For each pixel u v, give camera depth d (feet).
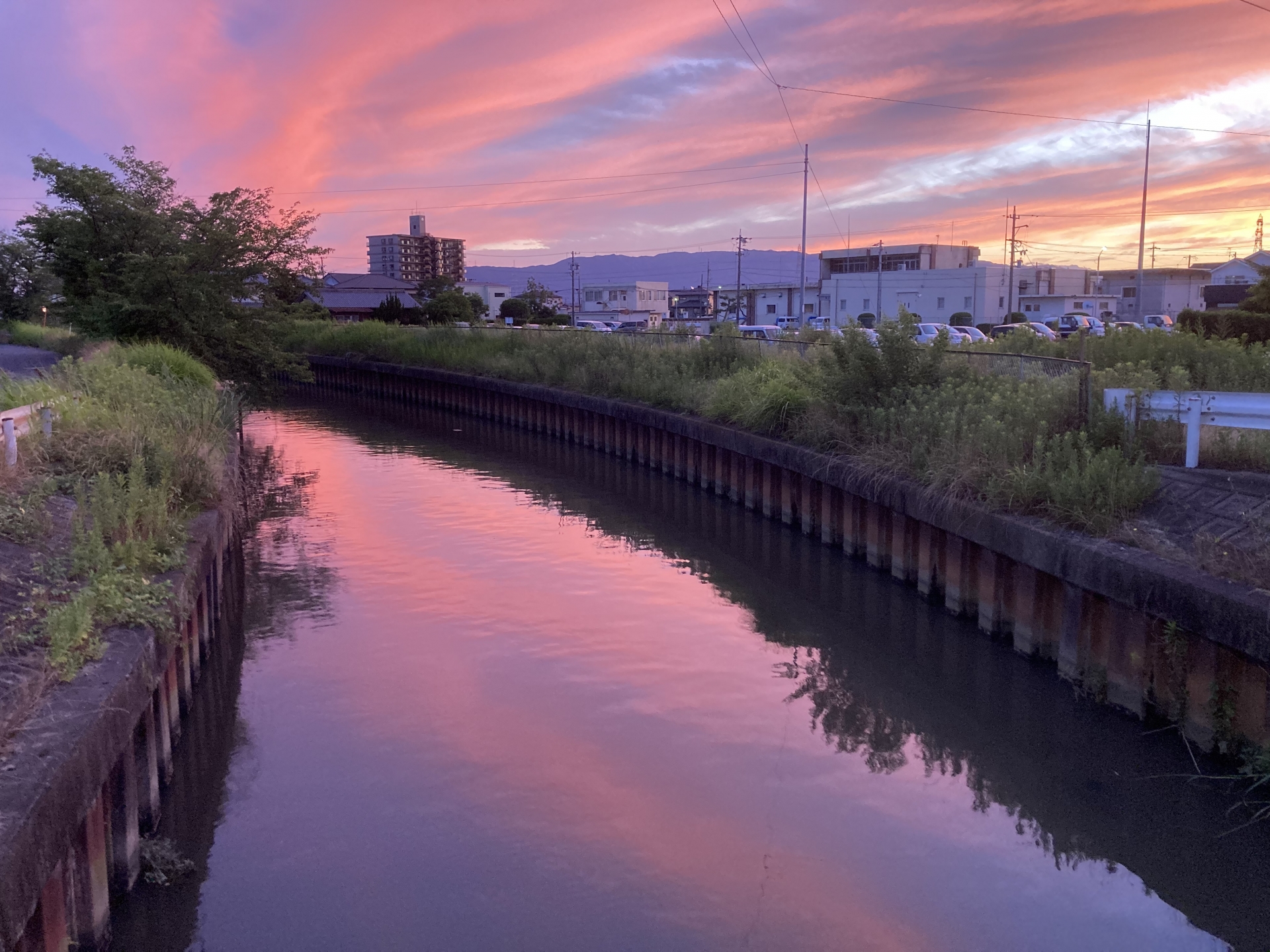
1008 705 29.91
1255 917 19.61
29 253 150.51
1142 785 24.64
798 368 57.93
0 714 16.11
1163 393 32.71
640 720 28.35
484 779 24.50
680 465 67.31
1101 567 27.04
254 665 32.42
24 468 28.60
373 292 276.41
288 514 57.47
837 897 19.89
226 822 22.52
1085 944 18.62
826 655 34.27
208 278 70.08
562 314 300.40
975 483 34.78
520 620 37.27
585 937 18.40
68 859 16.12
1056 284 267.18
